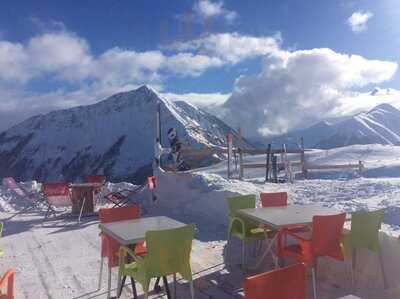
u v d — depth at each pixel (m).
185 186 9.88
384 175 17.55
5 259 6.21
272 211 5.11
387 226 6.14
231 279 5.00
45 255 6.38
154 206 10.30
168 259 3.82
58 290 4.88
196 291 4.68
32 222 9.05
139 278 3.85
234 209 5.72
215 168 21.03
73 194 9.94
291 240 5.25
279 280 2.33
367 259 4.77
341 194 9.32
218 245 6.54
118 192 10.79
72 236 7.61
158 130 11.77
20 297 4.70
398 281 4.51
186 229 3.89
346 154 31.11
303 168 18.47
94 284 5.03
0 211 10.62
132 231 4.29
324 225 4.16
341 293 4.48
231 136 14.76
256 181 14.38
